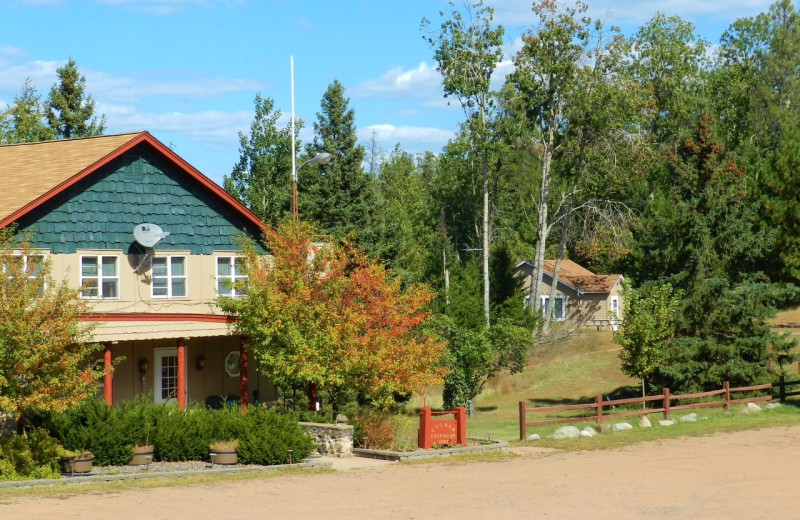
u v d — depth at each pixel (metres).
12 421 26.88
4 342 21.78
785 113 77.38
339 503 19.72
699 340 42.25
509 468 25.28
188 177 33.72
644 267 45.00
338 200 51.28
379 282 32.03
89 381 23.25
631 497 20.53
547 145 63.34
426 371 31.94
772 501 19.97
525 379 54.41
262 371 31.75
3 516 17.33
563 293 78.44
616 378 53.19
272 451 25.47
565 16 60.72
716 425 34.06
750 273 45.19
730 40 85.62
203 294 33.84
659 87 73.75
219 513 18.28
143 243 31.47
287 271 31.30
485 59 60.62
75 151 32.84
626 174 63.81
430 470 24.97
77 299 23.86
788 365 49.78
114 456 24.66
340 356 30.27
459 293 50.72
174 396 33.78
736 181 48.94
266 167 61.94
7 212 28.88
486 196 62.56
